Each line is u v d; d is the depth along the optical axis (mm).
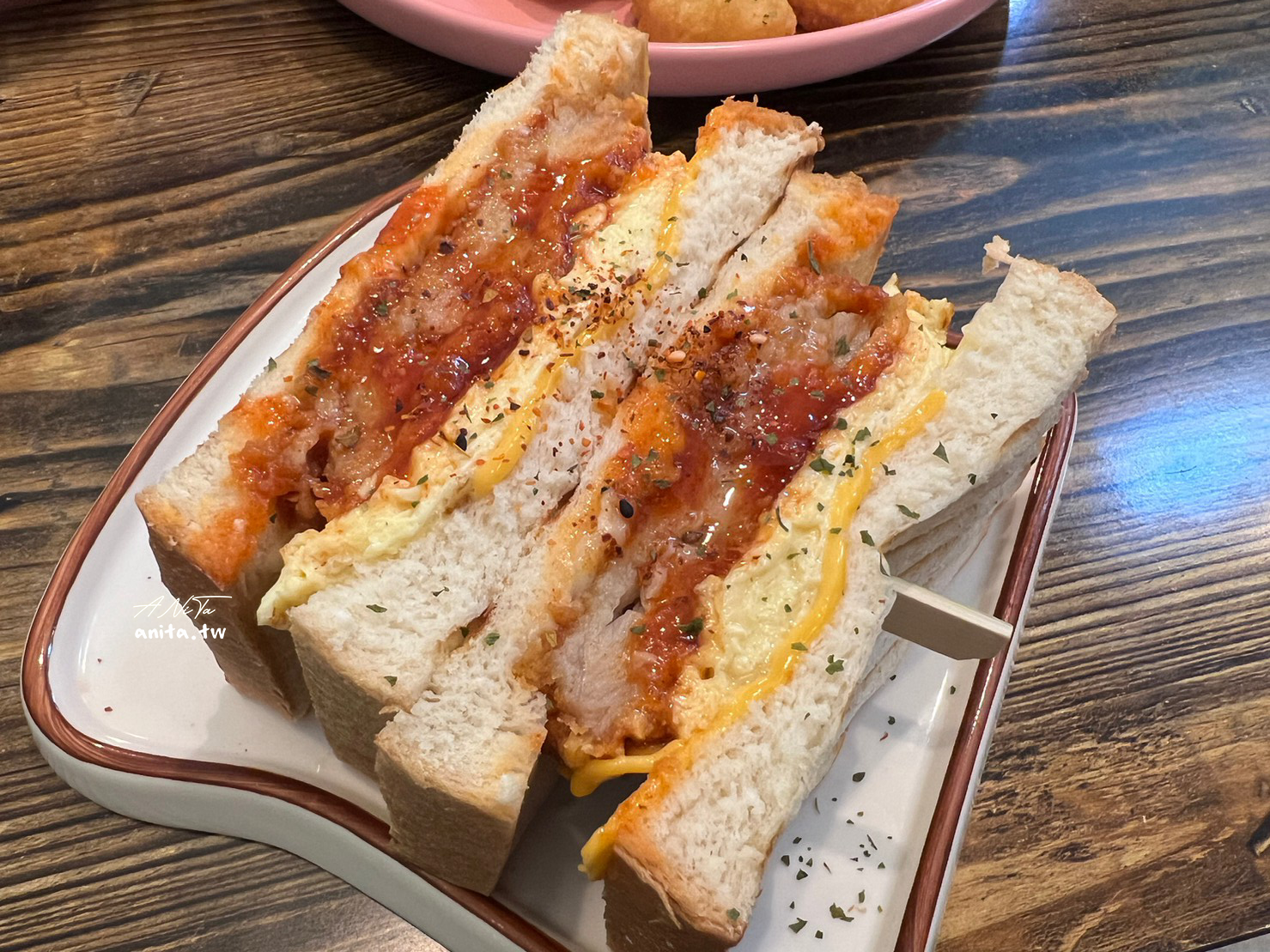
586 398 170
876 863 162
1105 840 174
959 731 170
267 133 253
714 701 148
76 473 203
